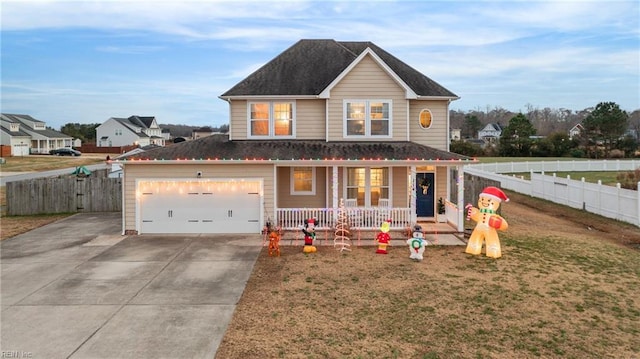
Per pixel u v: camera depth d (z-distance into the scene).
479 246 13.89
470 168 40.66
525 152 67.44
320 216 17.59
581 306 9.62
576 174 39.75
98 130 90.19
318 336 8.16
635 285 10.98
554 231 17.80
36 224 18.94
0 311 9.35
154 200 17.02
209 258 13.55
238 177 16.97
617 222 19.52
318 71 19.97
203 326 8.59
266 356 7.41
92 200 21.88
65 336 8.15
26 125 83.25
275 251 13.84
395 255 13.90
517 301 9.90
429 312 9.28
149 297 10.19
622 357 7.45
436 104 19.34
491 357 7.42
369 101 18.62
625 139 65.25
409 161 16.48
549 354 7.54
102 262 13.12
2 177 36.66
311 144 18.47
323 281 11.30
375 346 7.79
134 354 7.47
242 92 18.80
